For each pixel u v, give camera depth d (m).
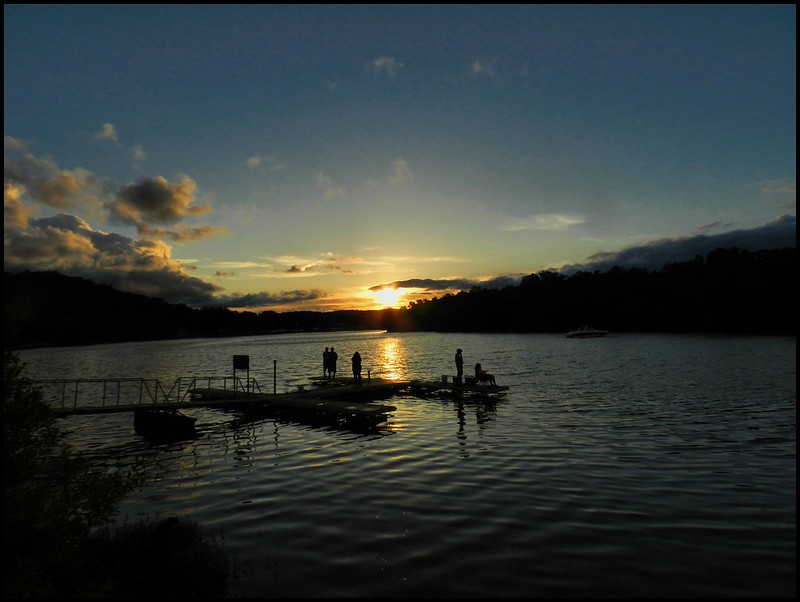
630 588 7.48
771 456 14.72
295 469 14.71
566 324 149.62
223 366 66.25
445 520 10.28
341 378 37.81
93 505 8.41
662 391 29.05
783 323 107.25
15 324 7.67
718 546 8.84
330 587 7.65
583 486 12.28
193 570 7.84
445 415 23.44
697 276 130.50
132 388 40.69
